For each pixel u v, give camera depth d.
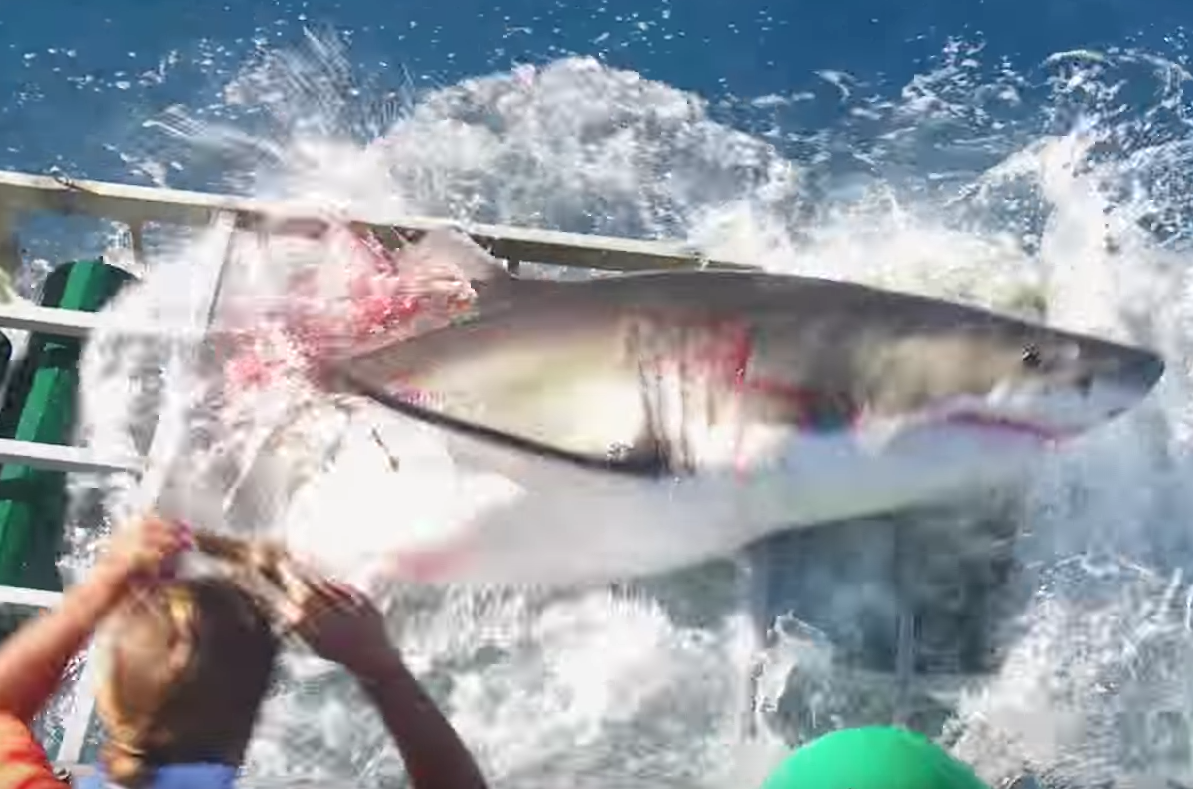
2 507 3.90
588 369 3.67
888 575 3.92
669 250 4.29
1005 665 3.84
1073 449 4.03
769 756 3.69
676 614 3.88
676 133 5.49
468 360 3.72
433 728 2.89
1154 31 5.75
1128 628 3.93
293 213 4.22
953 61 5.70
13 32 5.54
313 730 3.60
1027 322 3.79
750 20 5.77
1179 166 5.38
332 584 2.97
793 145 5.49
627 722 3.76
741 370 3.66
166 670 2.61
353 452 3.73
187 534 2.91
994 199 5.31
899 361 3.69
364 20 5.71
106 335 4.10
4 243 4.34
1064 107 5.57
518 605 3.87
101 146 5.30
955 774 2.75
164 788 2.56
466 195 5.28
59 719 3.43
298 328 3.98
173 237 4.89
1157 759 3.76
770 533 3.79
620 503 3.68
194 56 5.55
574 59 5.64
